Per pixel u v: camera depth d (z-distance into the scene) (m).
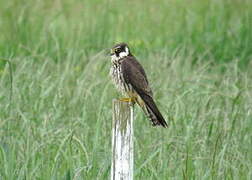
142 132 13.47
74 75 16.55
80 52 18.14
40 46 18.95
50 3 22.91
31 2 22.31
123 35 20.31
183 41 20.22
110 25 21.00
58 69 16.58
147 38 20.36
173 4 23.08
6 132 12.98
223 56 19.86
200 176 12.02
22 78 15.38
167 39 20.36
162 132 13.38
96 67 16.45
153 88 15.06
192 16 21.62
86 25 20.58
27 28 20.02
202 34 20.66
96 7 22.31
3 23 20.80
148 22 21.30
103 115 13.38
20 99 14.35
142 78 12.16
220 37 20.50
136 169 11.76
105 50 17.67
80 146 12.39
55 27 20.66
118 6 22.73
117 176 10.00
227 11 21.59
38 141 12.85
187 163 11.92
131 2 23.14
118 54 12.45
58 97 14.41
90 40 19.80
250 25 20.64
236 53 20.03
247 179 12.16
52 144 12.60
